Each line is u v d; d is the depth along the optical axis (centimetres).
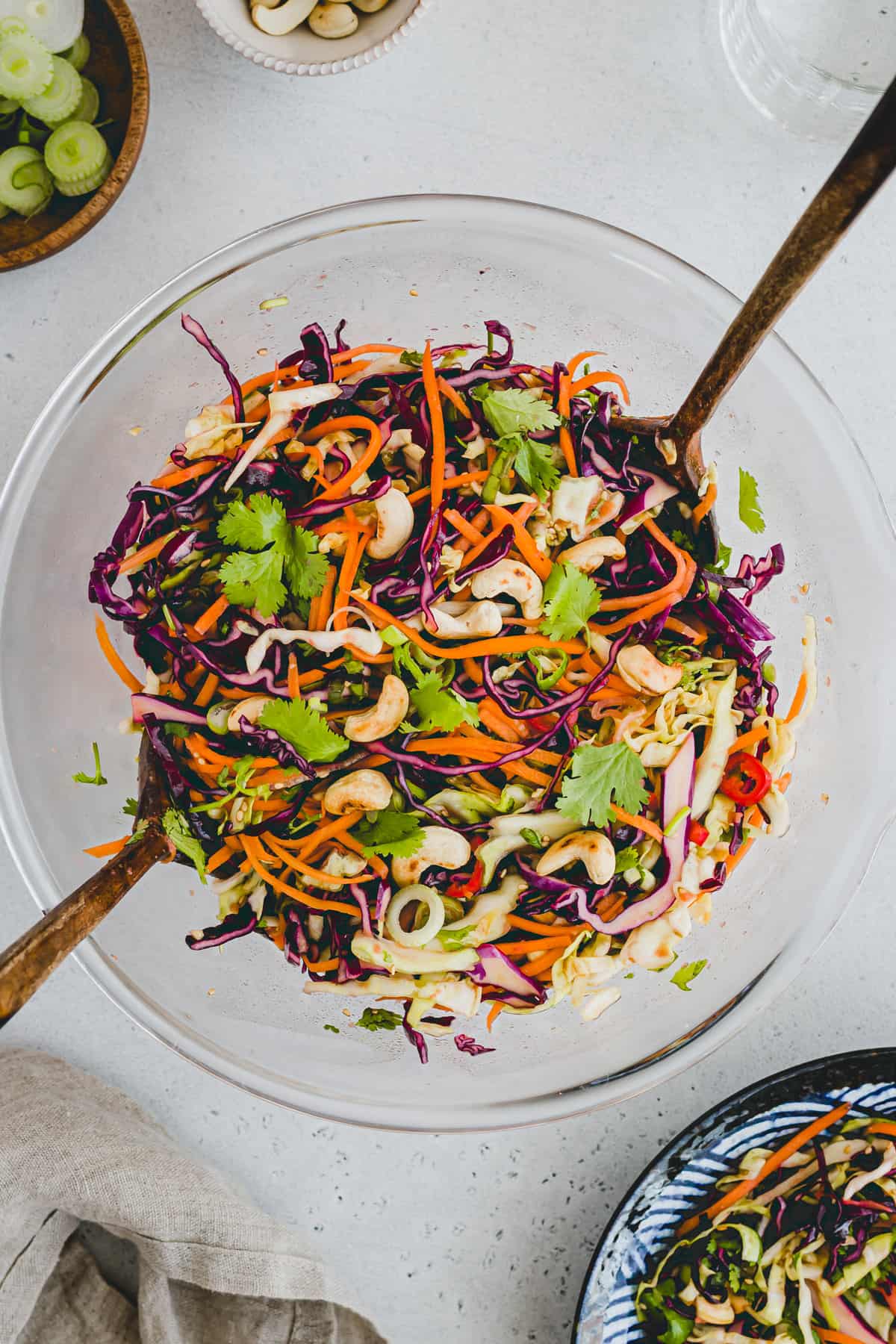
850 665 69
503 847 64
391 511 62
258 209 74
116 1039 75
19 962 52
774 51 73
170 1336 73
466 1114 67
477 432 64
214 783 64
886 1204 73
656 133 75
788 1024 76
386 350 67
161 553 64
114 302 74
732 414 69
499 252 69
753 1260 72
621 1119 76
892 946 76
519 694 64
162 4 74
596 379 66
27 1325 74
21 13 69
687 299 67
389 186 74
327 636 61
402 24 71
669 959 64
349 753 63
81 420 68
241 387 67
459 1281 76
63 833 68
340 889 64
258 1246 72
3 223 72
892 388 76
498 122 74
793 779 69
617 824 65
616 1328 73
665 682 63
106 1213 72
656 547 65
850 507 68
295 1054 68
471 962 64
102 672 69
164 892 69
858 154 50
